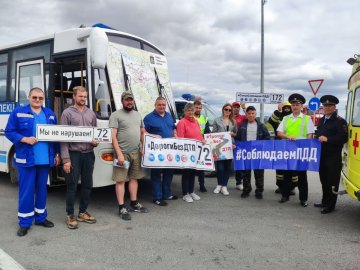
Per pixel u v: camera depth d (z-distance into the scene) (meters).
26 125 5.02
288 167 7.03
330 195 6.46
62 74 7.11
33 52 7.52
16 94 7.86
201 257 4.42
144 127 6.79
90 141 5.50
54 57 7.05
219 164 7.93
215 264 4.23
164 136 6.74
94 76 6.45
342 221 6.02
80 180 5.86
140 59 7.37
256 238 5.12
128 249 4.64
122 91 6.80
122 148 6.05
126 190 7.97
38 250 4.58
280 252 4.62
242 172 8.42
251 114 7.54
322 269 4.14
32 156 5.09
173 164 6.77
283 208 6.81
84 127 5.42
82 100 5.50
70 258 4.34
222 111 8.07
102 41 5.91
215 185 8.95
